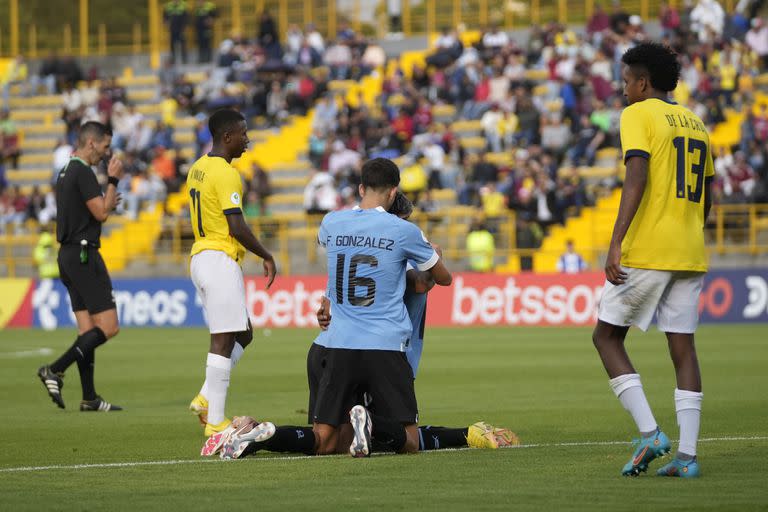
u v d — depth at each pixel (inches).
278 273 4471.0
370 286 1083.9
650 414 952.9
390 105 5036.9
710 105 4500.5
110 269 4744.1
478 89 4940.9
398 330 1086.4
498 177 4426.7
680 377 968.3
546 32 5147.6
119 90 5556.1
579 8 5846.5
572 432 1286.9
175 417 1525.6
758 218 4087.1
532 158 4284.0
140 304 4254.4
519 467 1009.5
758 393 1740.9
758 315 3617.1
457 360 2475.4
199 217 1301.7
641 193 945.5
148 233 4790.8
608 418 1435.8
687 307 971.9
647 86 990.4
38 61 6437.0
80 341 1598.2
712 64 4670.3
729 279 3651.6
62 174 1601.9
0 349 3115.2
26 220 4960.6
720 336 3102.9
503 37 5206.7
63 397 1840.6
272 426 1080.2
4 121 5536.4
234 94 5339.6
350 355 1083.3
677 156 964.6
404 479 949.8
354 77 5521.7
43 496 883.4
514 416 1466.5
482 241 4131.4
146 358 2689.5
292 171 4980.3
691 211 970.7
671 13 4990.2
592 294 3752.5
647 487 901.2
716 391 1772.9
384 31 6141.7
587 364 2352.4
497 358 2524.6
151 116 5580.7
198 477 973.8
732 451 1100.5
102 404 1625.2
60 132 5679.1
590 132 4461.1
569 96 4594.0
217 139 1309.1
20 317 4365.2
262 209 4650.6
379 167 1117.7
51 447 1215.6
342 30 5590.6
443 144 4598.9
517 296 3850.9
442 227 4379.9
